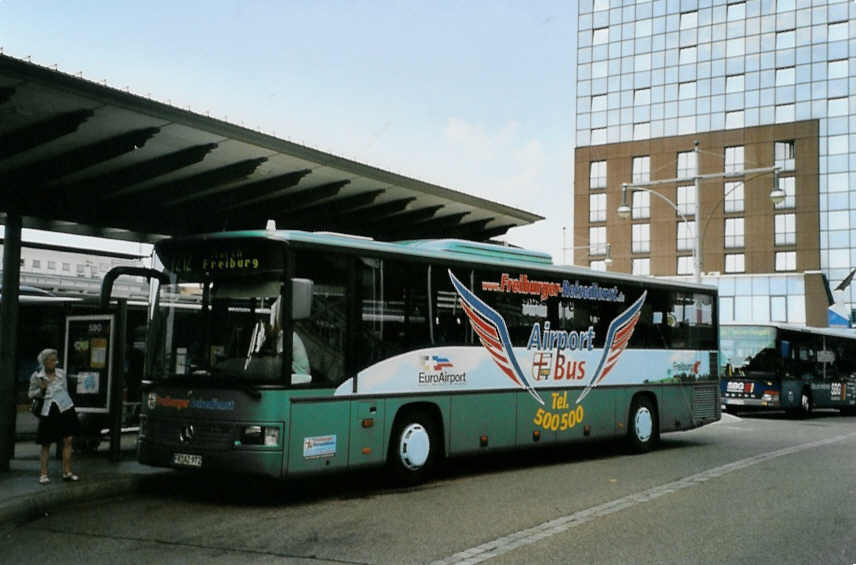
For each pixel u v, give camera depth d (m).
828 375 28.77
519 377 12.40
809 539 7.70
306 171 12.14
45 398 9.83
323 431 9.52
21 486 9.58
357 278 10.15
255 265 9.52
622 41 78.31
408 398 10.64
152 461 9.70
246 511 9.03
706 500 9.80
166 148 10.69
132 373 13.72
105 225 11.86
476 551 7.12
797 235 70.19
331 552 7.09
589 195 78.50
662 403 15.45
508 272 12.39
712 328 17.02
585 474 12.12
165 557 6.94
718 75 73.94
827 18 70.69
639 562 6.78
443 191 14.06
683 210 74.00
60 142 10.08
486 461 13.78
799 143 70.75
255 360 9.28
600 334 14.10
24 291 15.58
